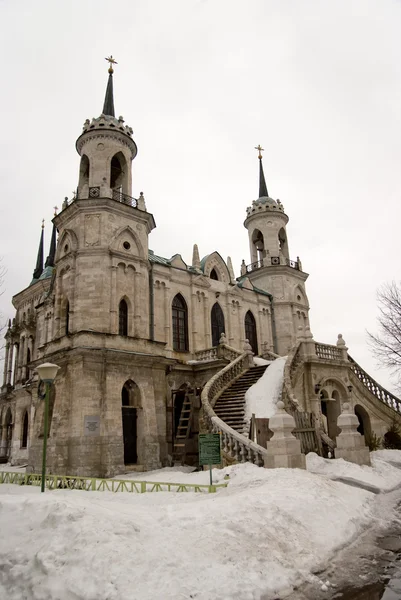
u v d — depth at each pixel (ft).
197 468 90.07
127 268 107.04
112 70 138.72
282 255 169.99
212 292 139.44
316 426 76.07
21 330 168.04
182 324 128.36
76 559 27.37
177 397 117.29
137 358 97.66
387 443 113.39
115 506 38.70
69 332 99.66
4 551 30.19
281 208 176.14
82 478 63.77
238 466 59.93
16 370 174.50
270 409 82.07
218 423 72.54
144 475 81.56
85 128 121.29
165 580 25.54
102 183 109.50
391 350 95.20
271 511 35.83
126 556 27.45
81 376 90.38
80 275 100.68
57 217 111.65
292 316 161.07
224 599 24.40
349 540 36.70
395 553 33.91
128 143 121.70
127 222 109.50
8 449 172.24
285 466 56.70
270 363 106.32
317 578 28.60
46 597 25.39
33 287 169.78
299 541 33.04
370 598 25.81
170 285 125.90
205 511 35.37
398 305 94.94
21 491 67.67
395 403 121.49
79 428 87.04
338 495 47.19
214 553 28.60
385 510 48.08
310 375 101.35
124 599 23.98
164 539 29.99
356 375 115.55
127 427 96.78
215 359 117.80
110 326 99.19
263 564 28.48
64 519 31.35
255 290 156.87
